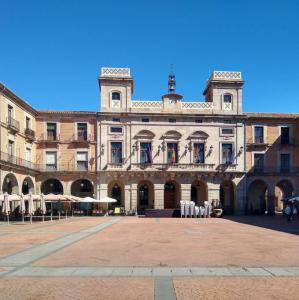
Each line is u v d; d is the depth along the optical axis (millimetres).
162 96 53812
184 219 42812
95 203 52469
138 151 52875
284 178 53812
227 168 53469
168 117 53469
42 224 33844
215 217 46812
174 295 9141
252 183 56969
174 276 11180
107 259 14117
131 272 11734
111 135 52906
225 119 54156
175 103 53812
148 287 9906
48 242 19406
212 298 8891
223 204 55062
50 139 52938
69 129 53219
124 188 52500
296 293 9312
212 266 12742
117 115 53000
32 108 50500
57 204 53594
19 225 32625
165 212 47562
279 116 54719
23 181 47125
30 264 13008
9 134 43875
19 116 47125
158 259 14148
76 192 54438
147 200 54531
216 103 54375
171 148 53438
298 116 54875
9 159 42969
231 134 54094
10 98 44094
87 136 53156
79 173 52219
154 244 18750
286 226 31516
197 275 11297
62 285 10141
